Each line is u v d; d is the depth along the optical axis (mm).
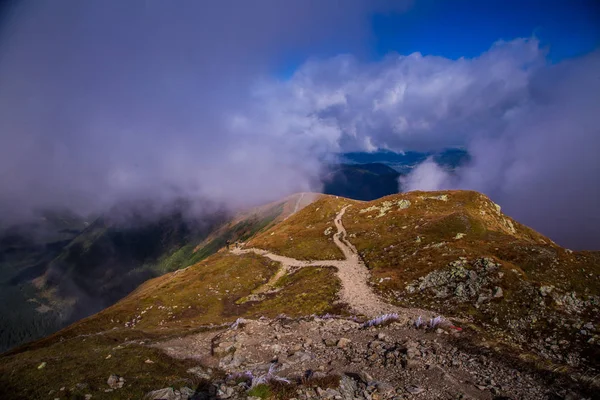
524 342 35031
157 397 15227
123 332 34156
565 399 15812
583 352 30922
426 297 50219
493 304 43156
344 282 65625
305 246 107500
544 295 42156
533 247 58188
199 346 25188
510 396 16031
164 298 81375
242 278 89625
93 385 16188
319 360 20969
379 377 18125
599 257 53719
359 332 27016
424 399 15641
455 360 20266
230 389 15977
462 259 56781
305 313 51156
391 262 72938
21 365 18859
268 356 22328
